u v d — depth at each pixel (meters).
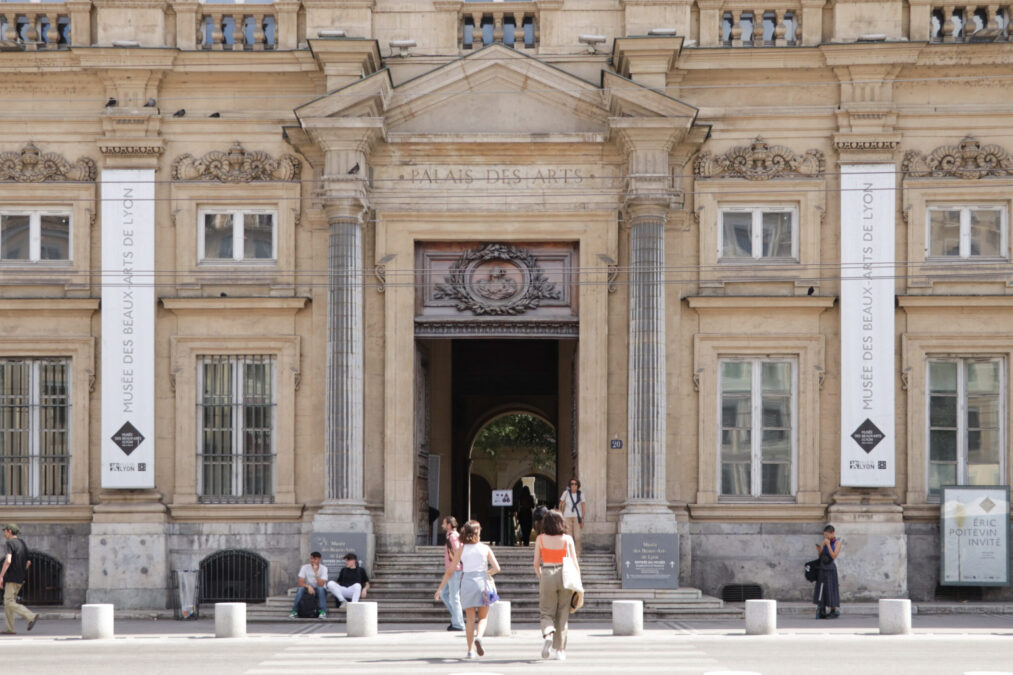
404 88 28.75
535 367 39.59
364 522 27.50
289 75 29.12
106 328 28.70
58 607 28.56
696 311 28.83
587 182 28.92
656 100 27.77
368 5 29.12
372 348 28.88
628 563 27.06
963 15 28.91
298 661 17.97
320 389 28.88
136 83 29.08
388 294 28.84
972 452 28.59
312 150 28.95
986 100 28.75
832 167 28.88
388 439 28.58
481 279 29.27
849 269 28.44
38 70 29.06
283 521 28.66
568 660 17.81
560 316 29.06
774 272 28.81
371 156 28.95
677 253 28.94
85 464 28.78
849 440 28.06
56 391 29.14
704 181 28.89
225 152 29.17
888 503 28.08
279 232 29.08
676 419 28.69
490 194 28.95
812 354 28.62
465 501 41.72
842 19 28.78
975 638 21.59
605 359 28.62
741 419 28.94
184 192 29.16
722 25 29.34
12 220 29.36
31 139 29.27
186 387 28.94
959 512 27.77
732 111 28.94
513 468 57.69
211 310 28.98
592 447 28.50
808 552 28.33
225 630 22.41
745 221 29.09
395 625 25.28
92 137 29.27
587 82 28.59
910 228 28.64
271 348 28.95
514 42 29.53
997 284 28.58
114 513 28.41
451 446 36.03
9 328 29.05
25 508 28.66
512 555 27.78
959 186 28.62
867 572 27.81
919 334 28.53
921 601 28.06
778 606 27.22
